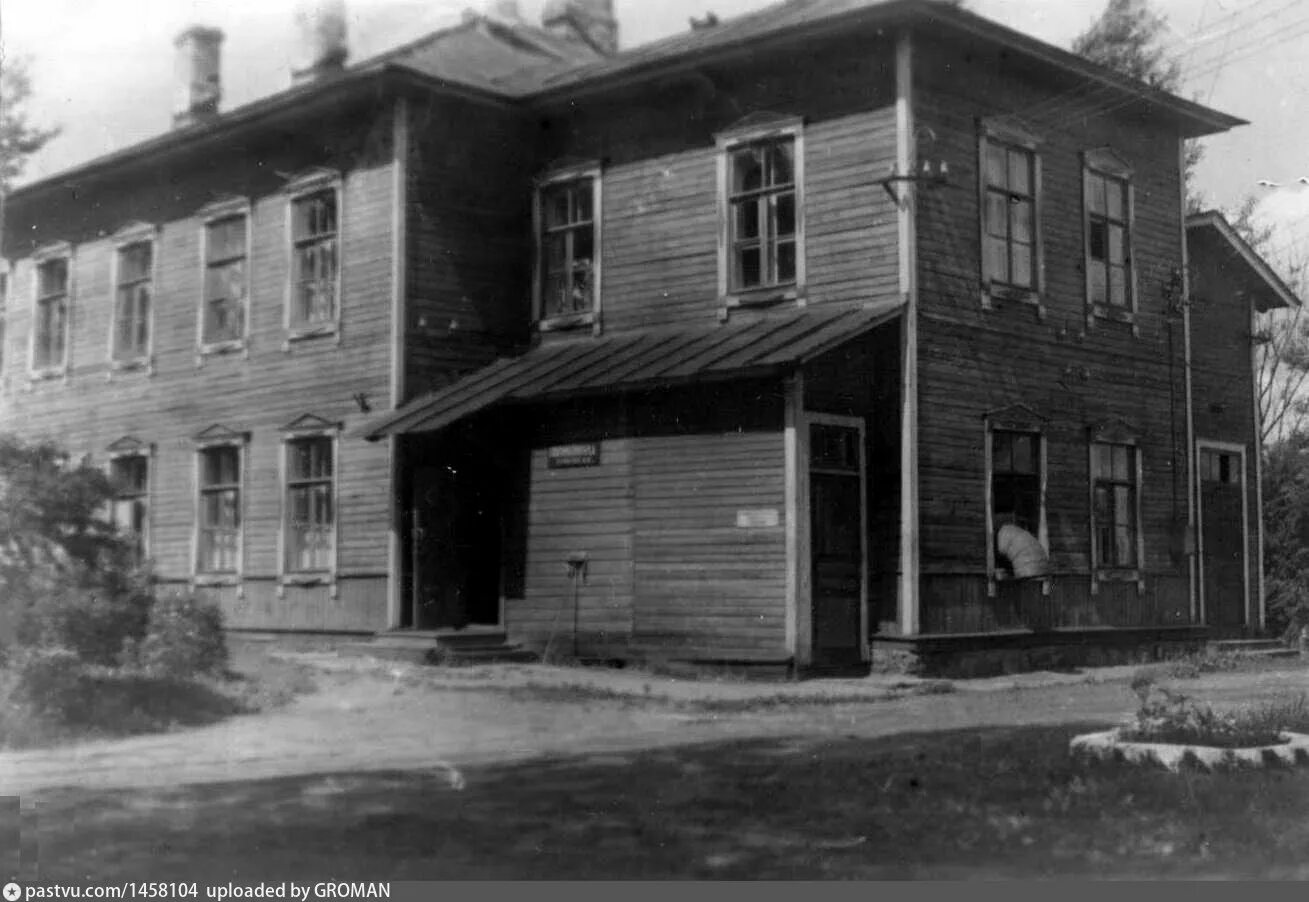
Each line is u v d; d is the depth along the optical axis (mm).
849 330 18406
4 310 29422
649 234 21750
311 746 12477
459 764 11367
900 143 19203
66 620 13789
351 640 21719
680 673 18875
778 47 20109
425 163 22000
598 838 8391
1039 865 7570
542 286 23000
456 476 21531
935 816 8867
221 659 16016
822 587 18672
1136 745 10680
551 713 14898
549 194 23172
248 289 24219
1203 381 25281
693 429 19375
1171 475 23734
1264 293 26734
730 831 8547
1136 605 22844
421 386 21641
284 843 8266
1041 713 15133
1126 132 23438
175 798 9789
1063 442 21672
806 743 12547
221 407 24484
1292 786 9523
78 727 12984
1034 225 21422
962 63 20219
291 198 23547
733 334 19859
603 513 20188
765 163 20734
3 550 13914
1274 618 27828
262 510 23516
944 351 19609
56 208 28406
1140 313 23391
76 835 8539
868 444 19344
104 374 26984
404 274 21562
